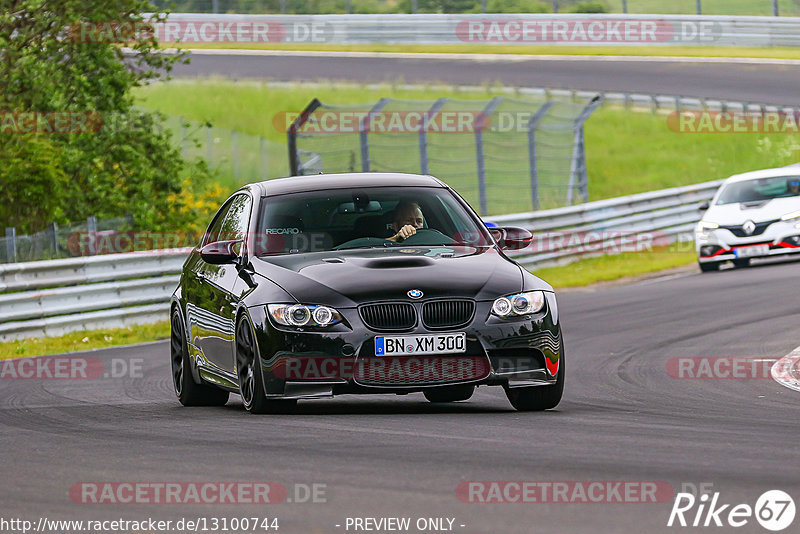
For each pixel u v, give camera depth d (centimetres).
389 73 15188
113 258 6381
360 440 2381
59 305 6053
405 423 2622
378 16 16938
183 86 14950
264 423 2677
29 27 8531
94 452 2372
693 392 3312
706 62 15975
